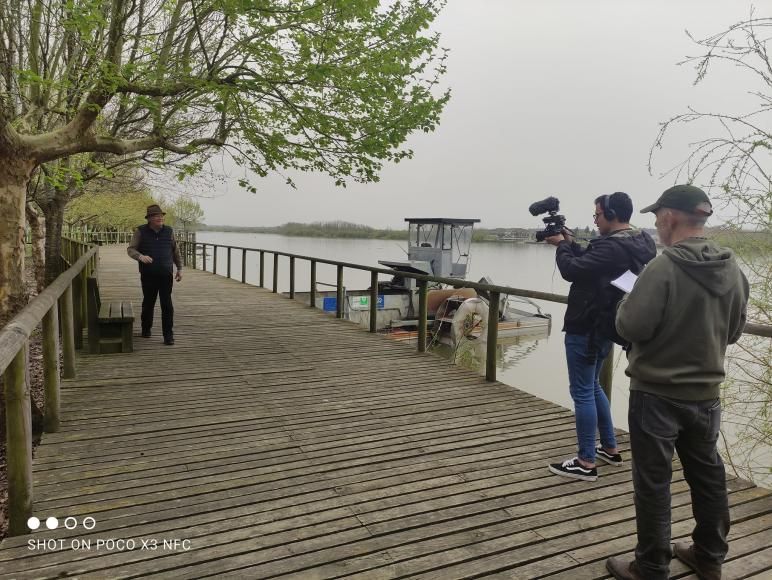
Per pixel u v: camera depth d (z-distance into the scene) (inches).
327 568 93.0
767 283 149.9
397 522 108.5
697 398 80.7
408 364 244.4
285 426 162.4
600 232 122.8
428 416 174.7
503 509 114.7
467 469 134.7
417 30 238.7
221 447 145.0
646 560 84.6
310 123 240.5
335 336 305.0
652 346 81.8
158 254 259.1
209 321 341.4
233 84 222.2
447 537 103.7
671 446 82.4
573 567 94.9
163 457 137.4
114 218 1229.1
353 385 208.7
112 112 343.9
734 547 99.9
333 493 120.4
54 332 151.3
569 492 123.0
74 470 128.5
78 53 229.9
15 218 180.1
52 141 191.2
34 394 246.5
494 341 216.2
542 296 182.7
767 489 123.6
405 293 598.2
